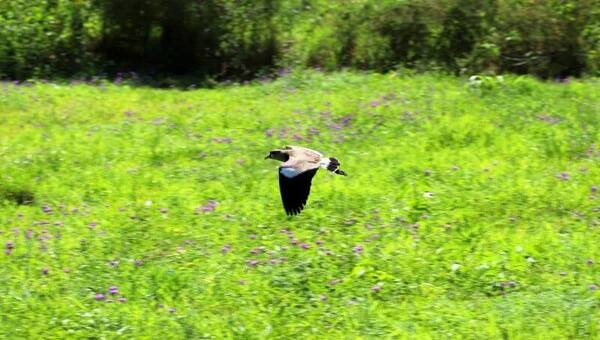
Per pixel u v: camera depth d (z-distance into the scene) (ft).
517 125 57.11
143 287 37.93
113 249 42.01
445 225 43.37
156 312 35.96
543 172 49.90
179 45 78.33
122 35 78.79
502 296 37.47
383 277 38.40
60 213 46.44
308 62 76.28
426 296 37.63
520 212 45.27
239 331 34.40
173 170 51.57
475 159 51.80
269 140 55.67
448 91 64.75
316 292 37.76
